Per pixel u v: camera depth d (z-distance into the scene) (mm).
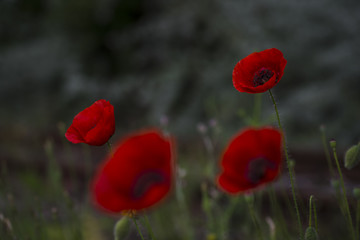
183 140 7281
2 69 11406
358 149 1521
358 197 1622
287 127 6734
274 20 8016
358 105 6664
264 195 3816
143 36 10516
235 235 3406
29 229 2857
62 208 3432
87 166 6129
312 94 6926
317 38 7555
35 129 9180
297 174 4828
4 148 7539
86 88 10758
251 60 1484
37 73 11453
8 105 11008
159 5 11422
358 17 7465
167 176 924
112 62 11938
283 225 2277
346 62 7098
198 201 4488
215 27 9141
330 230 3234
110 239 3641
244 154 1266
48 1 13430
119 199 919
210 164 3156
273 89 7426
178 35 9891
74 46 12250
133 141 936
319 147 5750
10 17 13461
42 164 6602
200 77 8992
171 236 3662
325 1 7707
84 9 12547
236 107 7668
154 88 9633
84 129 1418
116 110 10234
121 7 12352
